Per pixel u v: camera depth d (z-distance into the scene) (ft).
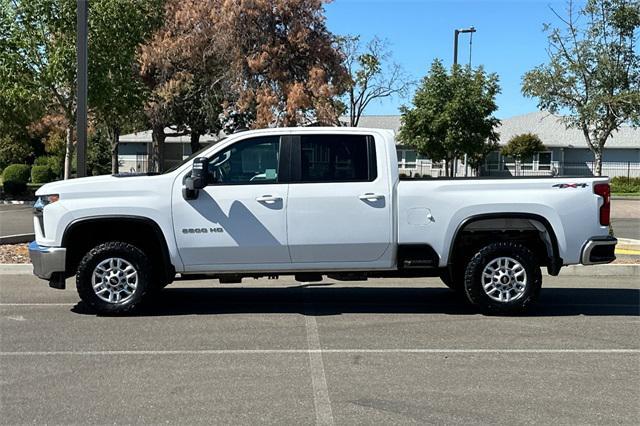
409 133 93.56
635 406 16.69
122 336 23.17
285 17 73.31
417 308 28.37
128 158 156.76
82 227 25.68
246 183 25.63
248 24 72.84
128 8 52.01
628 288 33.76
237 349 21.62
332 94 73.56
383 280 36.24
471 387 18.03
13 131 83.15
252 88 74.28
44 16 49.37
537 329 24.59
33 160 165.89
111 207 25.13
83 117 38.09
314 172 25.80
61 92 54.80
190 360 20.38
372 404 16.70
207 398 17.08
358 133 26.09
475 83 88.02
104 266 25.82
